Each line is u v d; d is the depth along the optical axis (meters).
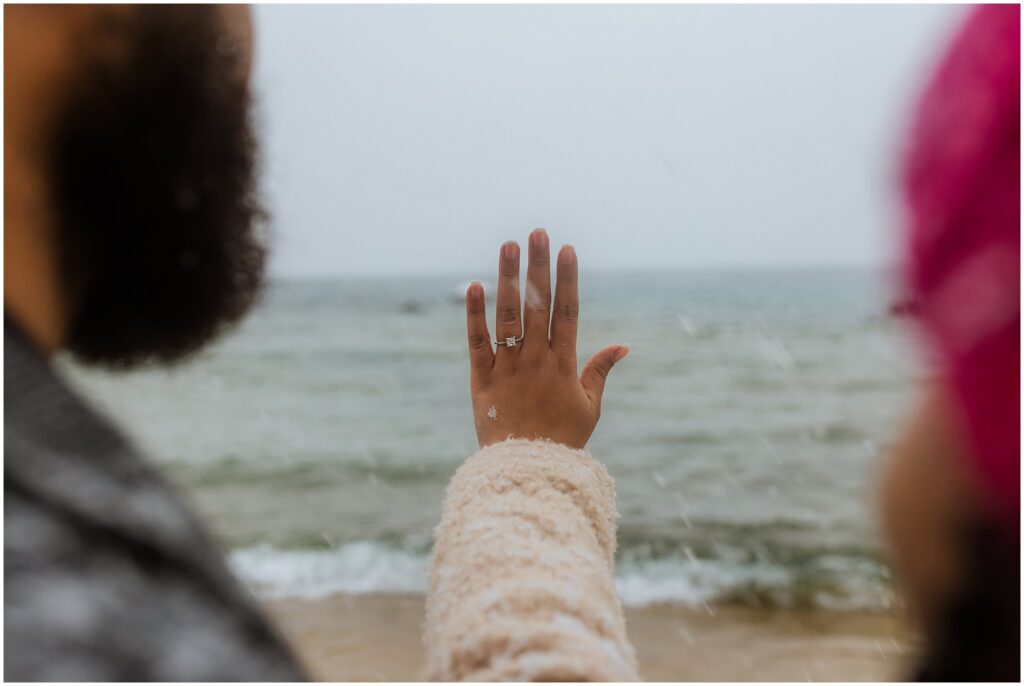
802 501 11.44
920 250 0.40
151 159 0.60
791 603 7.68
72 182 0.57
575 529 0.94
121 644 0.40
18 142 0.55
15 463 0.43
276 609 7.59
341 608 7.61
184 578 0.45
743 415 17.70
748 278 68.88
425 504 11.64
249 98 0.71
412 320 38.03
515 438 1.17
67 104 0.56
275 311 42.91
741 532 10.11
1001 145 0.37
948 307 0.38
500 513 0.94
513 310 1.30
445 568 0.89
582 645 0.71
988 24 0.40
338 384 22.38
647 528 10.40
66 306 0.59
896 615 7.22
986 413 0.37
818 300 43.06
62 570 0.40
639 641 6.85
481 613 0.76
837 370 22.69
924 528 0.42
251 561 9.20
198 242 0.65
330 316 40.31
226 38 0.66
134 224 0.61
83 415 0.49
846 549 9.32
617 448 15.17
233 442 15.71
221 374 23.50
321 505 11.62
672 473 13.30
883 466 0.45
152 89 0.60
